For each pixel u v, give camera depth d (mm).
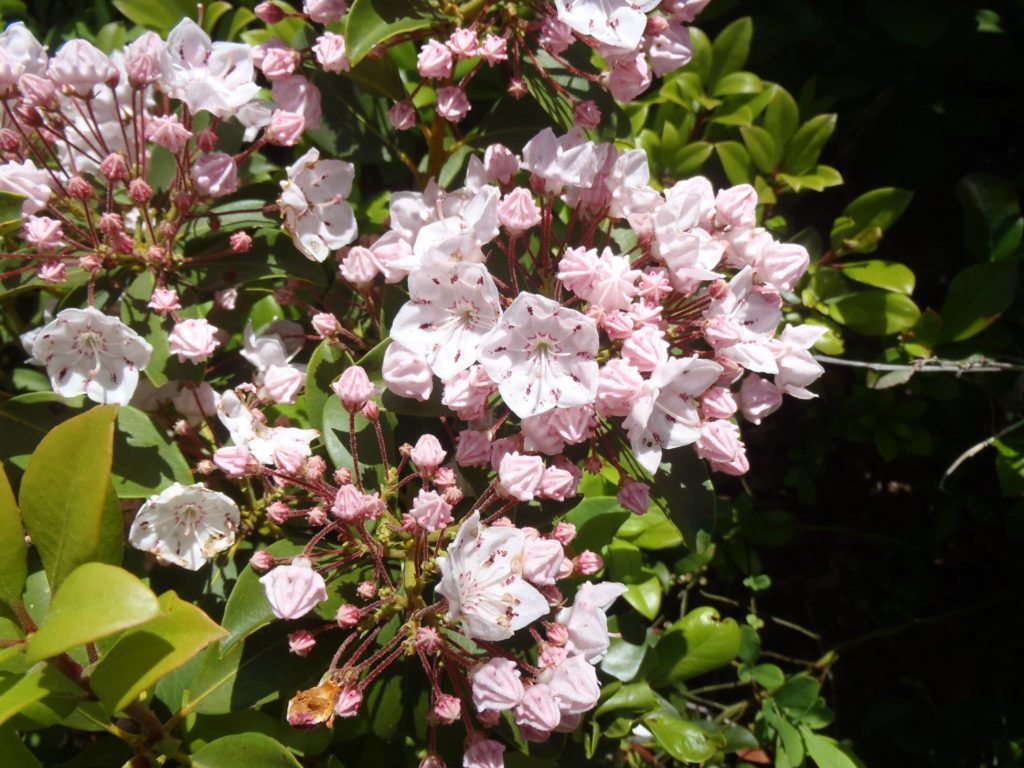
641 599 272
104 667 159
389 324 224
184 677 211
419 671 206
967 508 354
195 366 212
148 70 215
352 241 257
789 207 350
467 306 200
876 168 364
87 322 199
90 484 166
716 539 335
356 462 201
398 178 311
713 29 343
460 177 246
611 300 201
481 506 194
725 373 207
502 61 256
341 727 206
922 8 308
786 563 388
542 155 213
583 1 216
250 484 226
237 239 221
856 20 338
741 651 305
